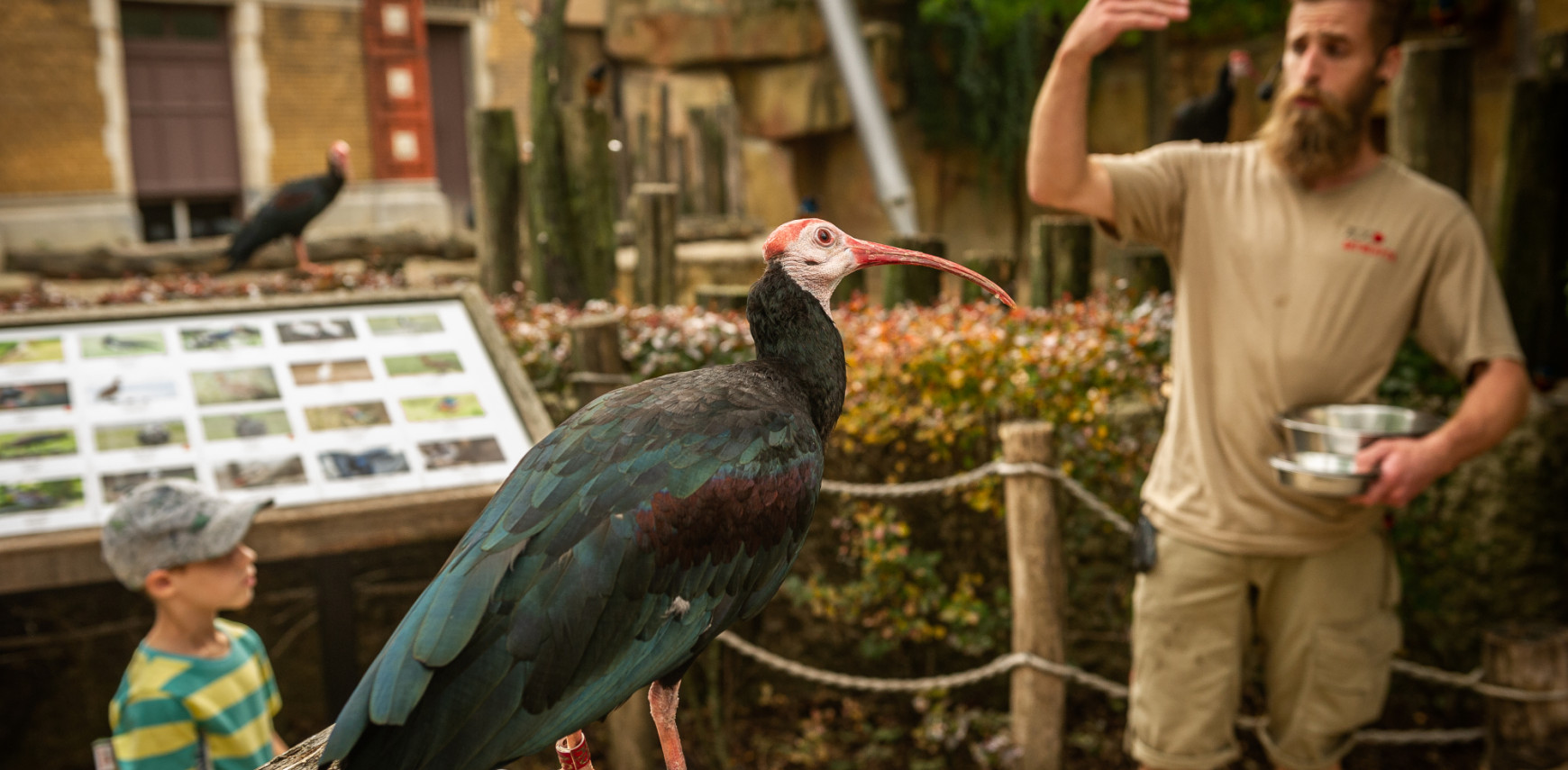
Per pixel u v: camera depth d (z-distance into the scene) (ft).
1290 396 9.02
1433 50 15.55
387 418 10.45
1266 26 47.65
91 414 9.89
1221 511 9.24
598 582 4.05
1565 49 17.04
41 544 8.65
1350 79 8.86
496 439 10.46
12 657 14.60
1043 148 9.51
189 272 33.37
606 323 13.87
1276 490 9.05
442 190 53.26
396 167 48.91
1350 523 9.07
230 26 45.21
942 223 63.16
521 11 53.21
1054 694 12.32
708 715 15.37
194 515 7.75
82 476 9.32
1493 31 43.57
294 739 15.60
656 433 4.46
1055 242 17.87
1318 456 8.66
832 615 14.89
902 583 14.84
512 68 53.26
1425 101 15.67
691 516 4.30
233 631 8.50
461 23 51.55
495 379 11.16
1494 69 43.80
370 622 15.42
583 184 19.90
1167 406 14.40
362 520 9.53
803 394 5.09
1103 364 14.29
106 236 42.32
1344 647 9.23
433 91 52.29
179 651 7.97
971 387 14.25
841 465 14.84
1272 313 9.05
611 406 4.66
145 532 7.59
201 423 10.02
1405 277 9.02
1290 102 9.03
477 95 52.37
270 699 8.66
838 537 15.15
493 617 3.91
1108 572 15.05
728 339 14.99
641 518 4.20
